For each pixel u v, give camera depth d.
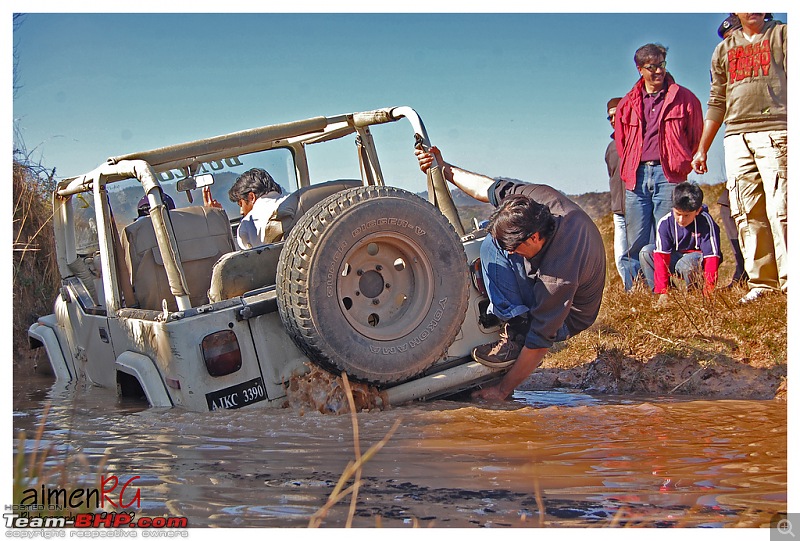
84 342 5.55
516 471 3.05
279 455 3.31
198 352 3.91
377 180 5.71
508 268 4.36
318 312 3.80
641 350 5.49
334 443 3.47
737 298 5.99
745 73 6.08
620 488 2.83
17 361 7.53
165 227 4.01
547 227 4.13
